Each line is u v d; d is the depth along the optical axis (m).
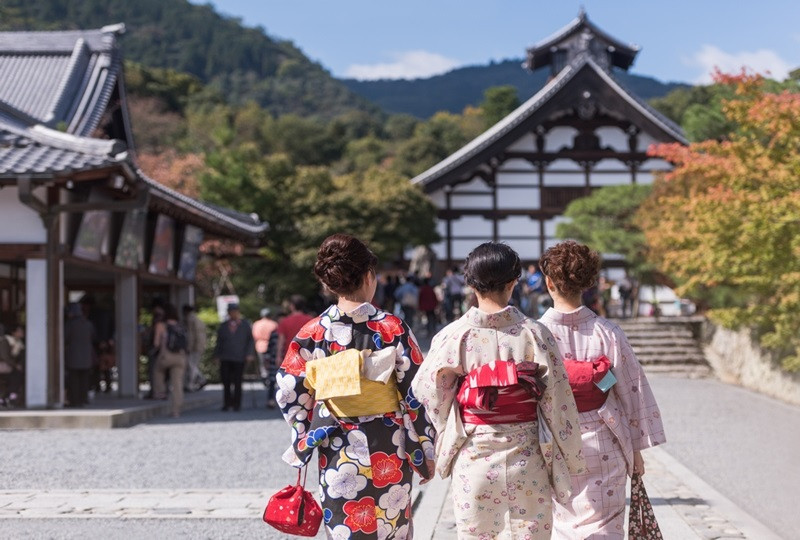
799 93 13.39
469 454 3.14
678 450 8.73
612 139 33.66
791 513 5.91
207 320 20.47
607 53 43.50
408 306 22.28
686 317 20.77
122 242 13.60
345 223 28.94
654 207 21.56
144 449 8.87
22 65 21.88
